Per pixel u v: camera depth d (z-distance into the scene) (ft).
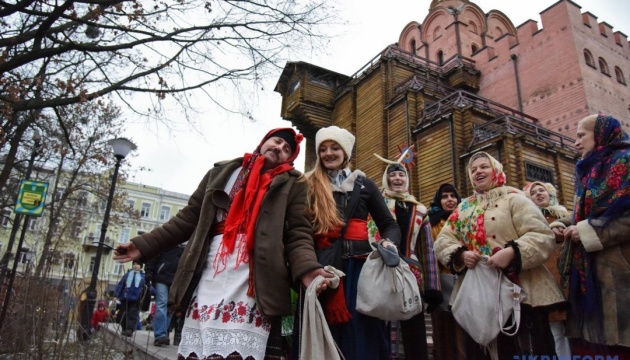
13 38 21.02
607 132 8.53
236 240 6.86
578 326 8.36
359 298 7.53
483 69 69.46
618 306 7.60
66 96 24.09
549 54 60.08
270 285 6.45
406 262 8.68
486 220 9.70
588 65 57.11
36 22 25.07
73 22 24.03
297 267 6.56
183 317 7.15
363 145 59.93
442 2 79.46
